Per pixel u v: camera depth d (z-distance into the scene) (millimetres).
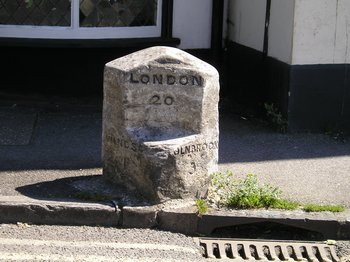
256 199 5234
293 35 6496
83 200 5172
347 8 6535
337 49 6574
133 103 5156
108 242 4910
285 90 6621
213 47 7539
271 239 5125
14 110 6918
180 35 7457
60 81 7227
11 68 7172
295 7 6461
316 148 6352
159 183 5109
